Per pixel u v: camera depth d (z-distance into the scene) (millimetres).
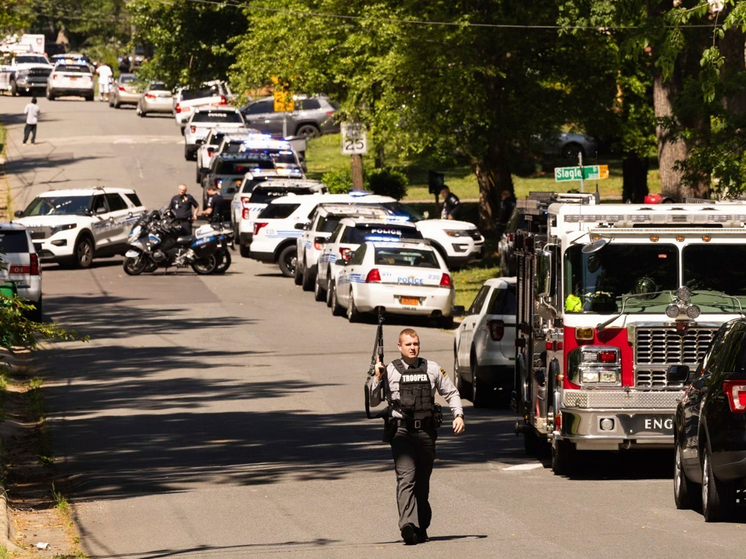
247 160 136125
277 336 79250
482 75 115500
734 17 59250
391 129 113125
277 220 110188
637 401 39375
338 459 44312
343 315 89938
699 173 71625
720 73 70562
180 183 161750
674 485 36250
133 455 45406
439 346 76438
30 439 49406
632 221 40750
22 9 140000
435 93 108250
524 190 158750
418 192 161500
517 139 125125
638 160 139125
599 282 40000
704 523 32562
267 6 130750
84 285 102000
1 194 149375
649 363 39531
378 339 30922
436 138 116312
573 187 163875
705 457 32562
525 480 40375
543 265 41906
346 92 125312
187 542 31484
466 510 34938
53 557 28922
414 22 106438
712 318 39531
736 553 28672
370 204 110625
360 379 64188
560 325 40250
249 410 55312
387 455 44969
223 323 84250
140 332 80062
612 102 125125
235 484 39688
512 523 32969
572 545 29984
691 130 71125
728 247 40250
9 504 36438
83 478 41094
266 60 129125
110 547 31125
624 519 33375
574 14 107750
